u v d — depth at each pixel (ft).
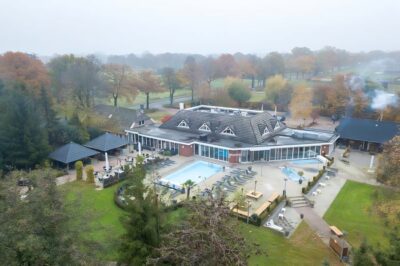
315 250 91.56
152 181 118.32
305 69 514.27
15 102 145.38
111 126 211.00
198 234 47.50
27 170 145.07
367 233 99.91
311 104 261.24
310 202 119.24
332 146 181.57
